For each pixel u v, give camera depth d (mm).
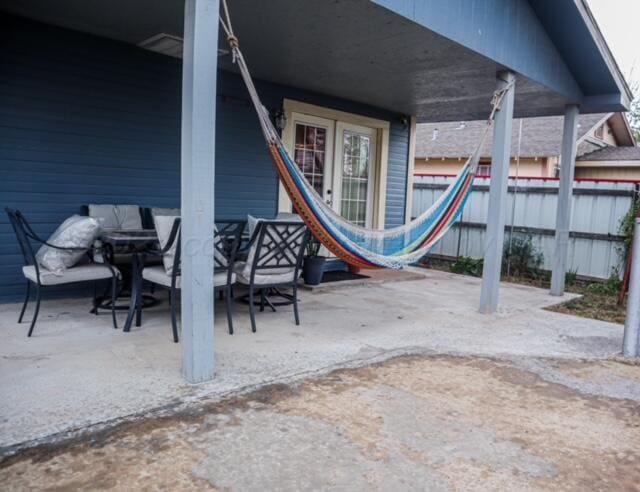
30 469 1863
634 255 3596
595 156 11859
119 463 1934
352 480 1891
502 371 3209
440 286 6238
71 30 4156
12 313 3879
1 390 2494
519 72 4676
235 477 1876
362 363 3199
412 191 8352
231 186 5465
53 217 4258
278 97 5715
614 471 2051
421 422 2414
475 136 12695
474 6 4039
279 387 2736
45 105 4117
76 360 2938
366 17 3463
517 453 2162
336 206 6734
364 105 6734
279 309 4559
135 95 4598
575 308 5410
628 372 3314
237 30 3836
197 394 2564
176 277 3385
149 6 3539
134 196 4695
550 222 7250
